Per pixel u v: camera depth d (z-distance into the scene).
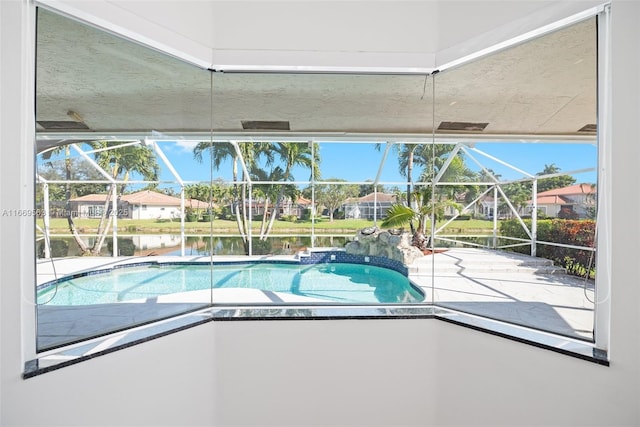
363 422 2.03
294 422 2.02
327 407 2.01
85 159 2.26
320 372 2.01
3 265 1.37
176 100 2.86
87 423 1.55
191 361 1.91
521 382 1.74
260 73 2.28
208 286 3.15
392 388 2.03
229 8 2.05
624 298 1.49
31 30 1.50
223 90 3.20
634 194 1.46
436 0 2.05
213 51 2.06
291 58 2.05
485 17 1.90
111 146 2.51
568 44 2.04
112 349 1.62
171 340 1.83
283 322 2.00
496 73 2.56
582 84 2.13
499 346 1.81
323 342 2.01
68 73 2.01
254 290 4.85
